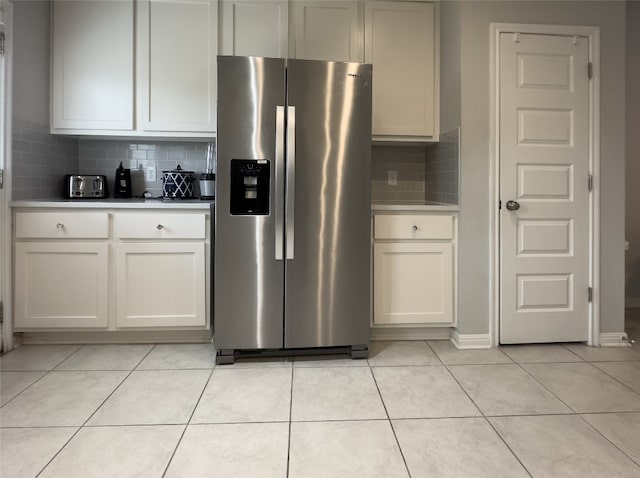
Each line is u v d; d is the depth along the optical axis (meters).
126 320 2.58
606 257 2.75
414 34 2.97
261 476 1.46
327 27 2.91
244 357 2.49
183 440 1.67
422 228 2.68
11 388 2.09
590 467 1.51
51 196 2.90
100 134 2.85
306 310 2.45
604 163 2.73
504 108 2.66
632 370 2.36
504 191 2.67
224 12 2.86
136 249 2.57
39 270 2.55
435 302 2.71
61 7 2.79
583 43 2.69
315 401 1.99
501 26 2.63
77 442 1.65
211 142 3.14
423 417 1.85
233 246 2.39
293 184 2.37
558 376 2.28
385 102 2.96
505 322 2.71
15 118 2.52
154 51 2.84
